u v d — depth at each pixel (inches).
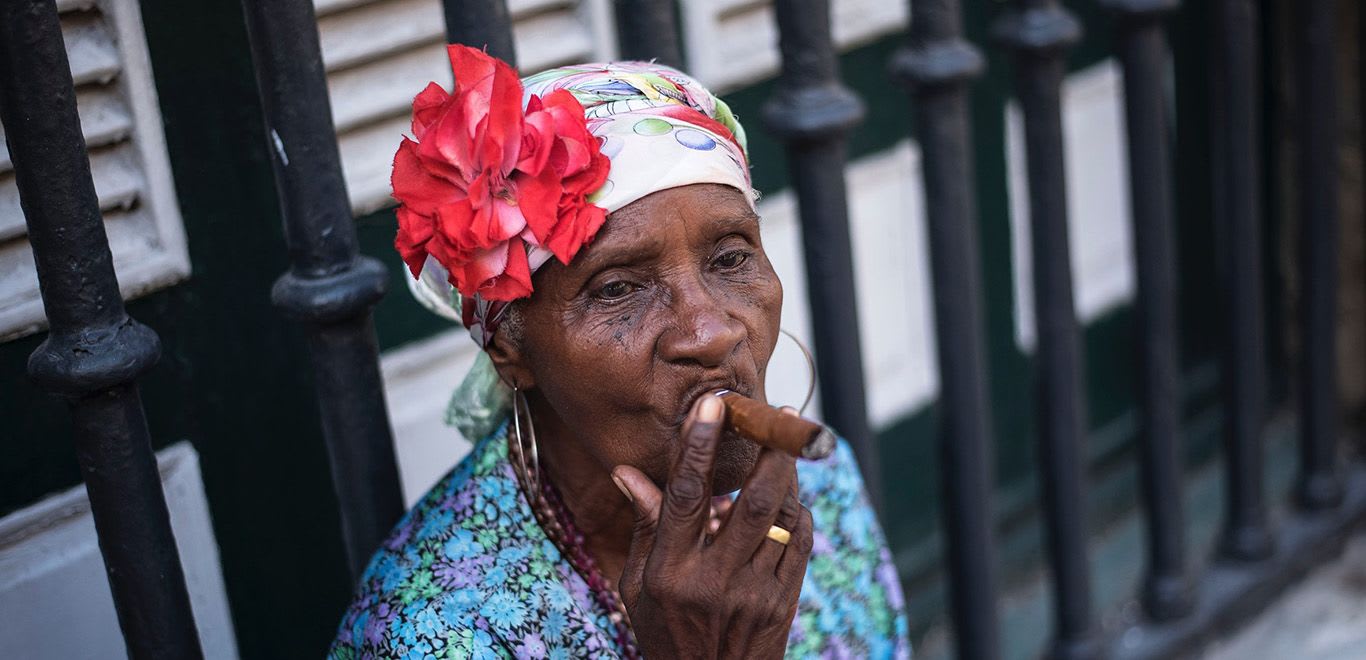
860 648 53.8
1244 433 100.6
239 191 60.9
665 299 39.2
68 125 40.7
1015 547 112.6
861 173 96.1
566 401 40.8
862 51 93.4
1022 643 105.9
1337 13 108.5
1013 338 109.4
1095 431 120.5
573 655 44.3
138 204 58.0
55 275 41.8
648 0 56.0
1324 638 102.7
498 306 40.8
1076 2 107.3
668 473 40.6
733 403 37.4
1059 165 78.2
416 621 42.4
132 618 46.5
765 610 39.4
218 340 61.8
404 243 39.0
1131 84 83.7
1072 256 80.7
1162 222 86.5
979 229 104.4
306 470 66.6
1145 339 89.6
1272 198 121.7
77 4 54.2
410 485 70.9
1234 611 102.0
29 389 56.7
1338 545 111.2
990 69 101.5
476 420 47.0
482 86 38.1
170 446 61.2
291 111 46.2
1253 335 97.6
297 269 48.7
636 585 39.9
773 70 85.0
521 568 44.5
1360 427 121.6
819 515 52.6
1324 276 102.6
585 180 37.4
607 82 40.6
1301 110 98.7
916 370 104.8
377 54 63.3
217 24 58.6
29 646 58.6
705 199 38.9
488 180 37.4
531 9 68.9
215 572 63.4
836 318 65.9
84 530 59.7
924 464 107.3
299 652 68.9
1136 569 113.2
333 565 69.1
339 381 50.0
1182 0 114.0
